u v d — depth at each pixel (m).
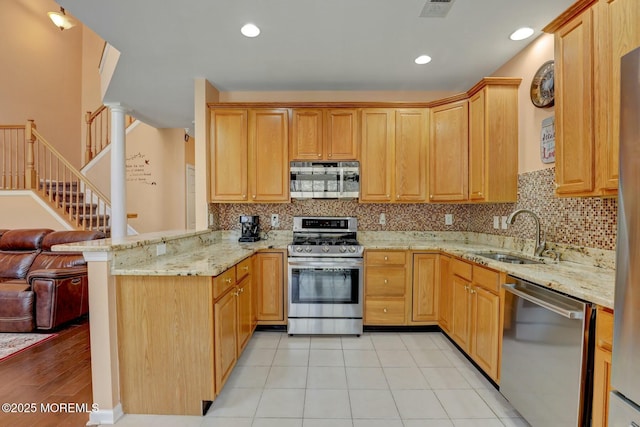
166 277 1.88
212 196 3.31
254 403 2.01
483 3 2.04
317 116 3.30
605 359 1.30
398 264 3.08
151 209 6.07
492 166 2.75
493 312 2.11
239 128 3.29
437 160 3.20
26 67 5.58
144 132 6.05
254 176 3.31
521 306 1.82
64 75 6.34
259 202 3.35
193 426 1.80
